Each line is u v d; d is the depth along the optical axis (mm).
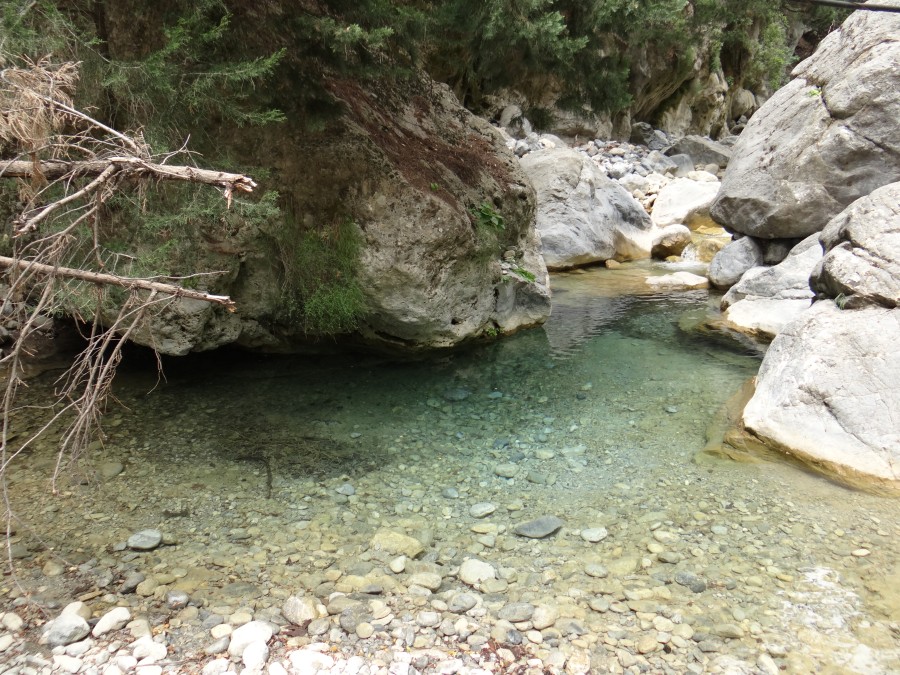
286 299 5918
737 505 4078
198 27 4066
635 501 4164
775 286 7852
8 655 2816
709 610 3174
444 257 6098
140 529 3781
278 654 2879
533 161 12164
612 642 2979
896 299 4965
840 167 8328
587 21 6016
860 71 8188
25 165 2816
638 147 19078
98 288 3045
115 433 4895
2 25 3297
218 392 5699
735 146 10312
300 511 4023
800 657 2885
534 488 4344
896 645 2943
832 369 4758
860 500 4070
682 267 11234
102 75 3971
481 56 6113
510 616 3135
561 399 5766
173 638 2959
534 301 7797
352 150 5766
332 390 5855
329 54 4723
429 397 5773
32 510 3916
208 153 4898
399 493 4266
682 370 6398
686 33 7574
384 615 3135
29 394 5355
